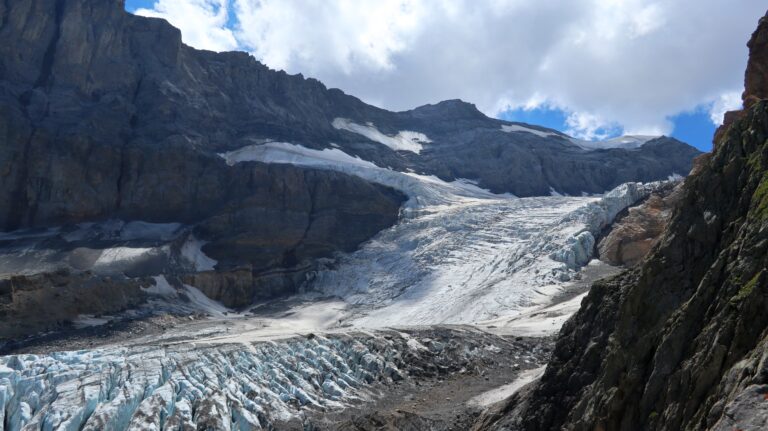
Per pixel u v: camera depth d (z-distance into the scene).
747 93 32.66
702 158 53.16
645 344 20.34
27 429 35.53
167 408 37.28
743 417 13.66
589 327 27.48
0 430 37.12
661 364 19.00
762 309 16.27
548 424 25.97
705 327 18.28
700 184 22.05
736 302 17.22
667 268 21.39
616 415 19.95
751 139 21.25
